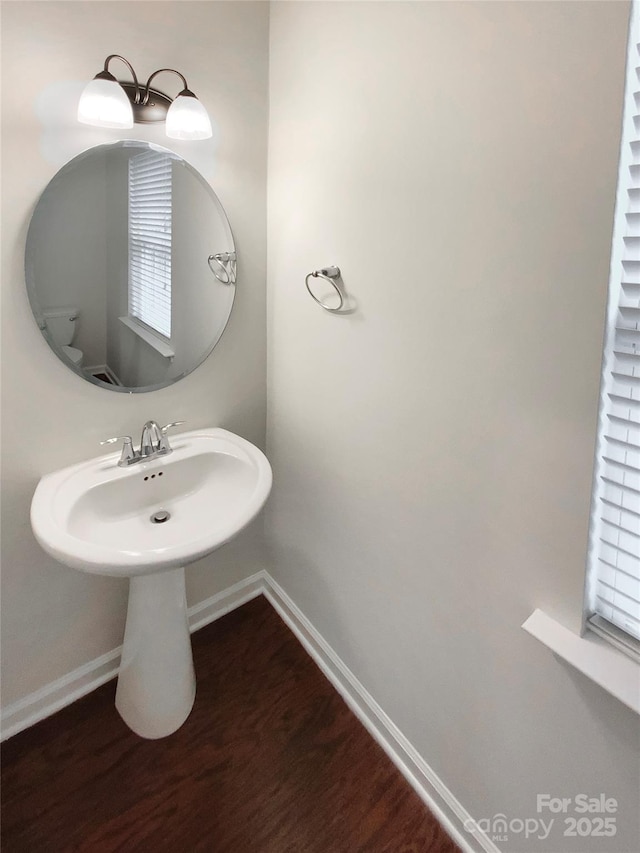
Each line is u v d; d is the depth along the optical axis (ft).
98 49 4.03
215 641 6.16
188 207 4.77
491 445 3.36
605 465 2.87
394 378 4.05
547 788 3.46
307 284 4.53
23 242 4.02
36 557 4.75
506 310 3.09
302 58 4.46
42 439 4.49
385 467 4.33
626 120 2.43
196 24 4.46
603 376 2.71
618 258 2.59
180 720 5.10
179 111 4.10
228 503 4.88
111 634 5.47
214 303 5.19
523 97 2.78
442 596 4.00
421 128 3.43
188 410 5.41
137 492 4.75
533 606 3.29
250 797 4.54
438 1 3.16
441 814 4.41
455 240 3.33
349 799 4.56
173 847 4.17
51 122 3.95
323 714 5.32
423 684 4.38
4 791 4.51
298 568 6.02
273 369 5.78
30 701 5.05
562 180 2.68
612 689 2.69
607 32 2.38
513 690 3.55
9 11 3.61
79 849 4.13
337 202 4.33
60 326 4.32
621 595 2.96
